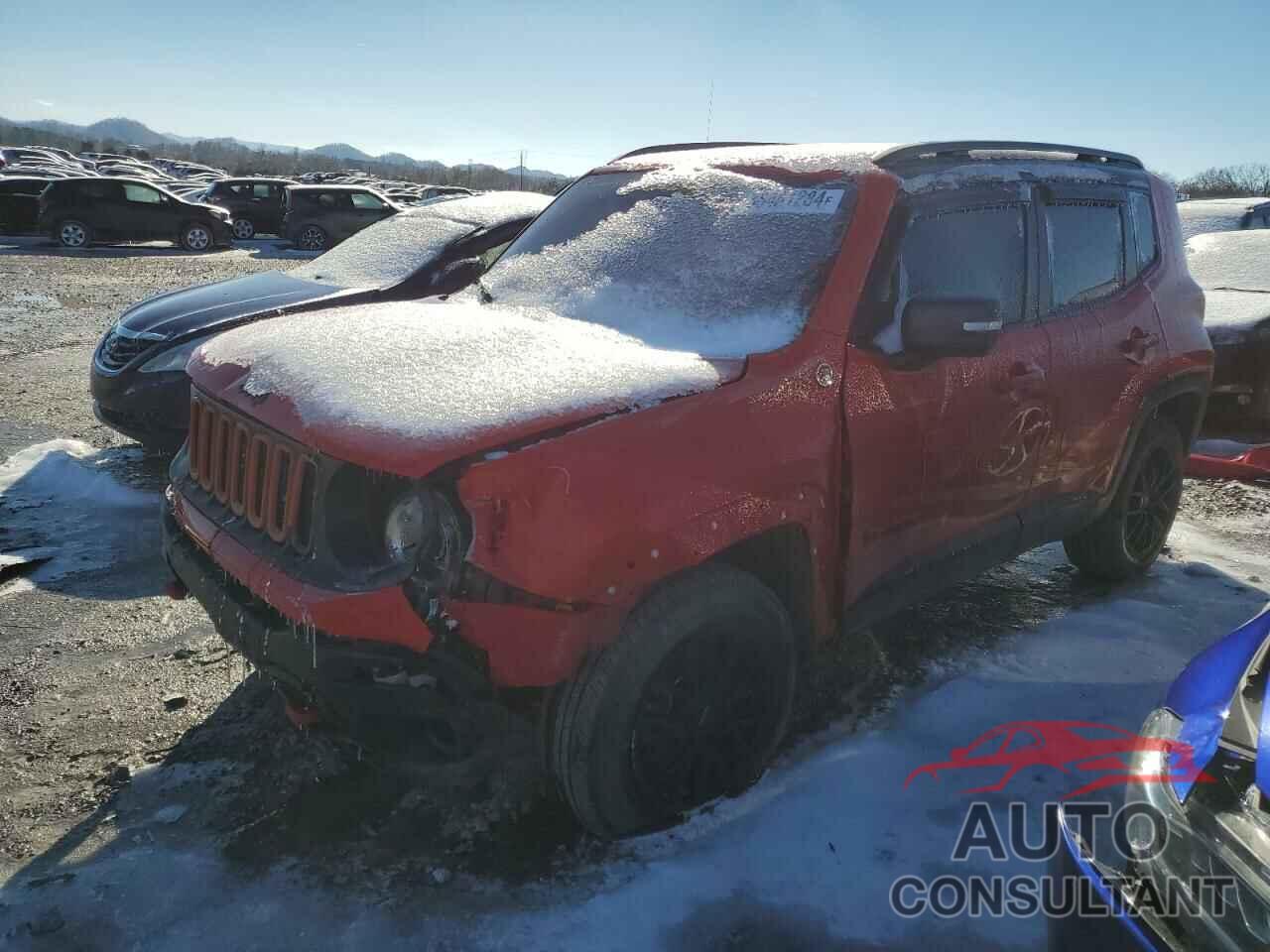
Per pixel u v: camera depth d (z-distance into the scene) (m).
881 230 3.00
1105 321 3.92
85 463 6.34
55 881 2.52
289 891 2.49
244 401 2.70
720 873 2.58
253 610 2.55
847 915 2.46
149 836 2.71
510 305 3.47
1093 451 3.96
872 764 3.09
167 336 5.98
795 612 2.93
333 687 2.31
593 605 2.31
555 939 2.34
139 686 3.54
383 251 6.97
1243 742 2.08
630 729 2.46
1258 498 6.20
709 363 2.68
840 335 2.85
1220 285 7.79
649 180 3.80
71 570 4.63
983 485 3.39
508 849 2.66
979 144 3.54
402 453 2.21
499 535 2.22
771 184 3.36
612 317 3.17
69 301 14.13
